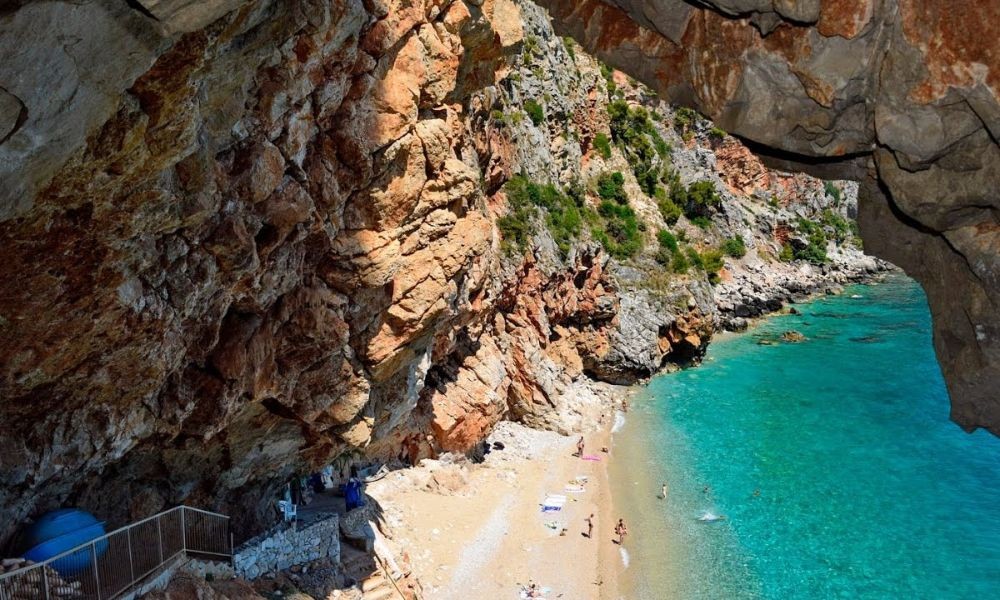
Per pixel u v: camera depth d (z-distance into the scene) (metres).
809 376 69.50
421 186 26.48
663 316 70.81
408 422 41.16
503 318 53.38
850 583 35.22
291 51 19.05
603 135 84.56
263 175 19.61
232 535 26.20
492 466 46.59
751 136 8.63
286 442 26.84
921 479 47.19
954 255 8.00
